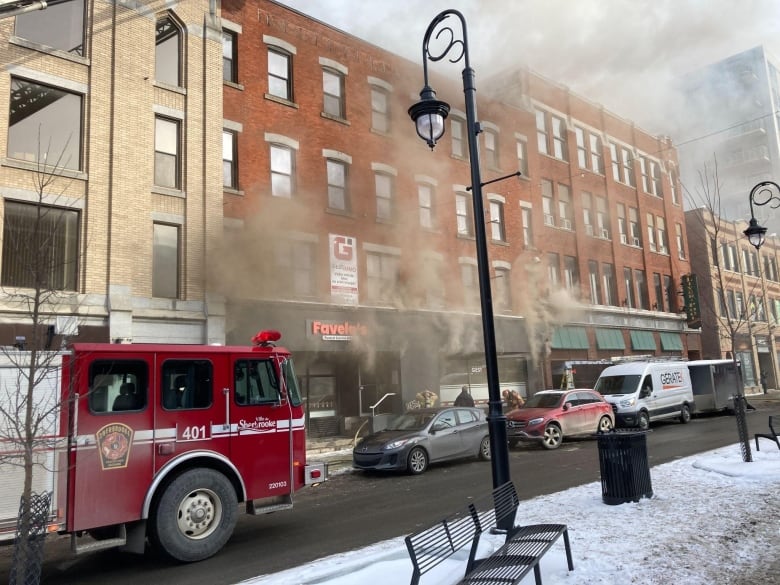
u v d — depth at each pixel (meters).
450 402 20.91
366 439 12.67
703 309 35.69
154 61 15.50
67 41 14.16
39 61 13.47
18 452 5.41
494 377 6.38
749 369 37.25
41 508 4.66
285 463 7.51
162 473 6.43
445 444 12.83
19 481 5.66
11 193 12.69
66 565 6.72
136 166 14.63
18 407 4.71
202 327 15.25
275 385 7.55
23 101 13.33
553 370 25.52
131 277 14.12
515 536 5.21
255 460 7.24
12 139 13.05
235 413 7.15
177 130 15.83
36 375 5.83
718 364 23.00
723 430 16.98
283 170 18.02
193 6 16.45
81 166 13.88
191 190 15.55
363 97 20.44
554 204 27.47
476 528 4.90
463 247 22.62
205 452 6.80
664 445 14.29
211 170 15.99
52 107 13.73
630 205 32.19
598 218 29.77
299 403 7.89
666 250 34.34
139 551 6.32
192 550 6.48
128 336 13.76
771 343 40.06
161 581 5.89
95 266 13.61
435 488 10.41
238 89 17.25
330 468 13.28
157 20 15.83
